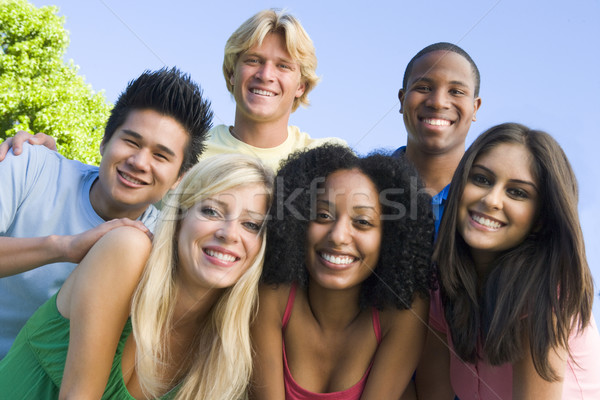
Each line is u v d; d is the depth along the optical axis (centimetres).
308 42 386
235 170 224
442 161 353
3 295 268
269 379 244
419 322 245
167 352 238
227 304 229
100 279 210
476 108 363
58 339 217
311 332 250
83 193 281
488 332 227
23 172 272
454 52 340
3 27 1100
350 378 246
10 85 1074
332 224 231
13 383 219
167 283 223
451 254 239
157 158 274
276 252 234
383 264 239
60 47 1171
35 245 228
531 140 228
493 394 244
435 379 274
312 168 237
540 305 222
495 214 228
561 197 222
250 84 378
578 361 241
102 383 212
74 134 1105
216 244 220
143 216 298
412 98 344
